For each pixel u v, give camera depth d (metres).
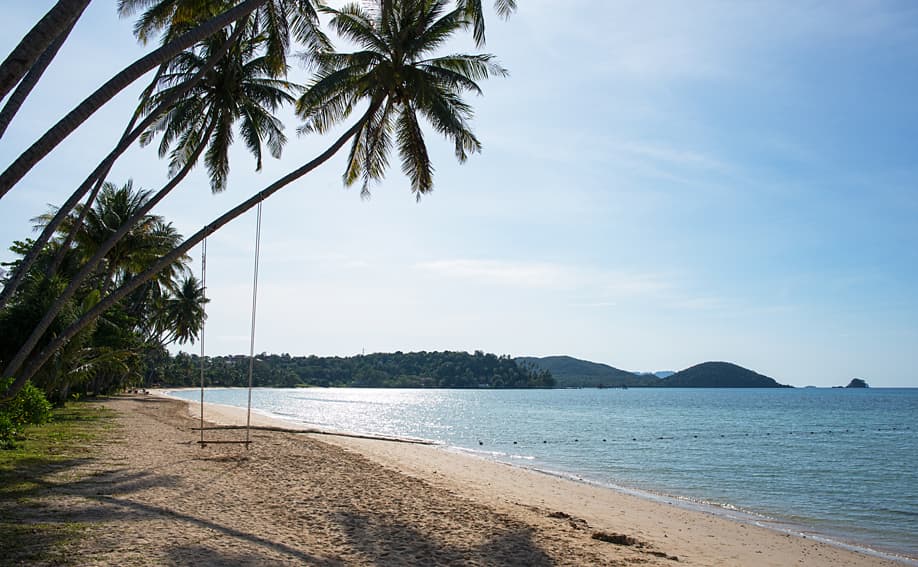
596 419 62.28
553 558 8.75
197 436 22.00
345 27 18.97
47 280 22.91
